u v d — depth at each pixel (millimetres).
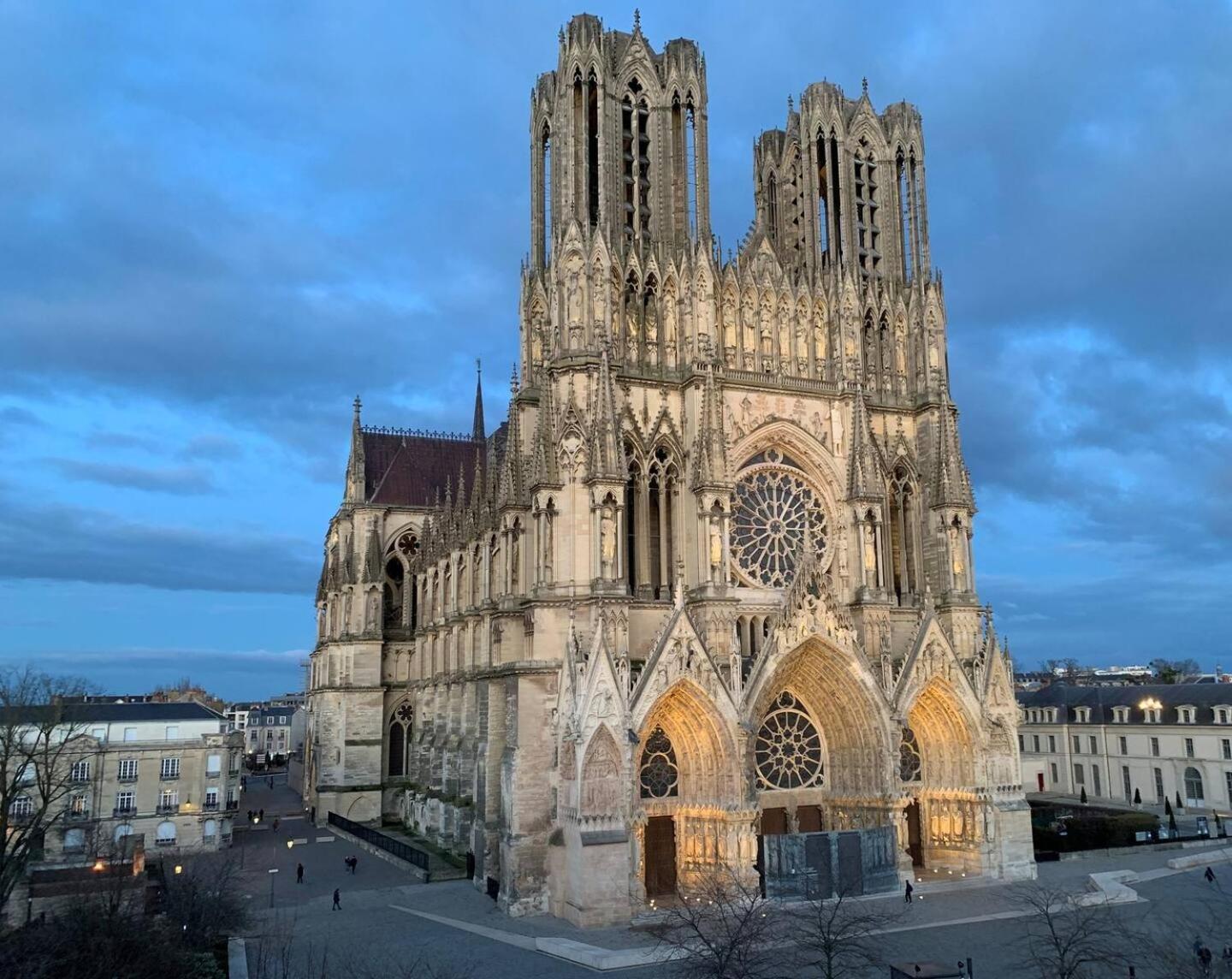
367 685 132375
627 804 70625
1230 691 140250
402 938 68000
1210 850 102000
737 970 49344
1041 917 66000
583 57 88125
